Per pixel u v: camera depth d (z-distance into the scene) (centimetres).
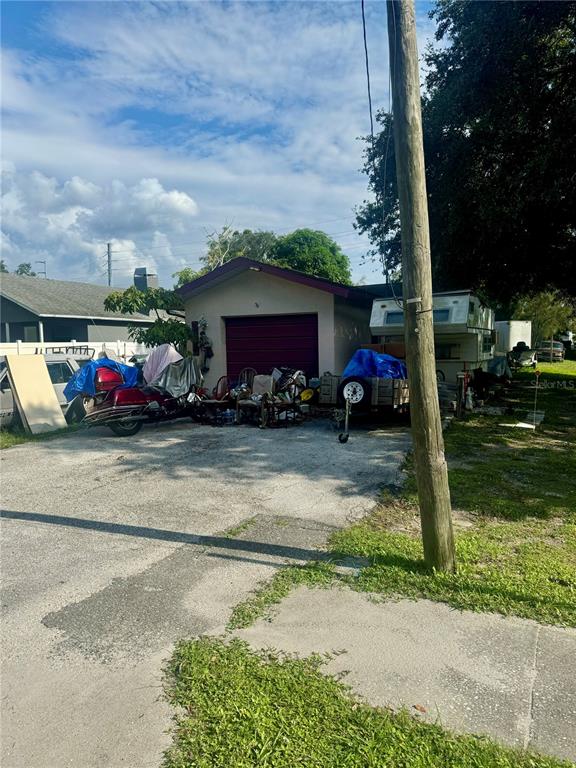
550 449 795
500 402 1319
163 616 335
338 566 400
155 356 1026
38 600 359
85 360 1145
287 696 256
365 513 521
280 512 526
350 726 236
